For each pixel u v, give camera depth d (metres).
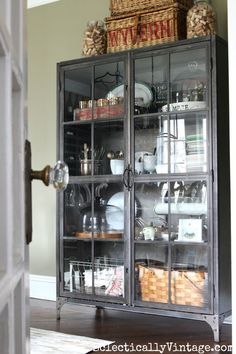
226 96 2.98
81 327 3.07
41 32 4.14
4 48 0.57
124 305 3.11
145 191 3.09
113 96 3.23
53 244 3.99
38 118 4.14
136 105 3.13
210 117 2.84
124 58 3.17
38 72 4.16
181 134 2.97
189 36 3.02
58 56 4.05
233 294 2.11
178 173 2.95
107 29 3.33
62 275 3.38
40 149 4.12
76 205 3.38
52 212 4.01
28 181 0.82
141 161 3.12
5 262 0.59
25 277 0.79
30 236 0.83
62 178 0.85
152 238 3.03
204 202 2.86
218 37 2.88
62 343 2.71
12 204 0.63
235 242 2.12
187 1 3.21
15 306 0.68
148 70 3.09
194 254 2.88
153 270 3.01
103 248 3.24
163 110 3.05
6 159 0.59
